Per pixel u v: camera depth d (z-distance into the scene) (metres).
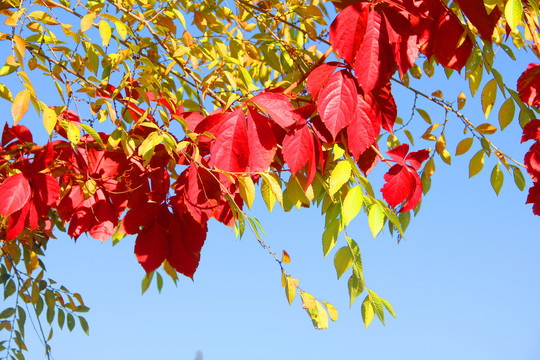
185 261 1.29
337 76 1.15
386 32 1.12
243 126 1.18
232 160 1.18
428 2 1.15
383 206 1.23
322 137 1.19
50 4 1.29
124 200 1.31
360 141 1.16
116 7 1.42
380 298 1.26
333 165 1.31
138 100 1.34
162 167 1.30
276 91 1.25
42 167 1.21
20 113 1.12
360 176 1.24
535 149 1.32
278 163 1.29
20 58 1.15
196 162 1.20
